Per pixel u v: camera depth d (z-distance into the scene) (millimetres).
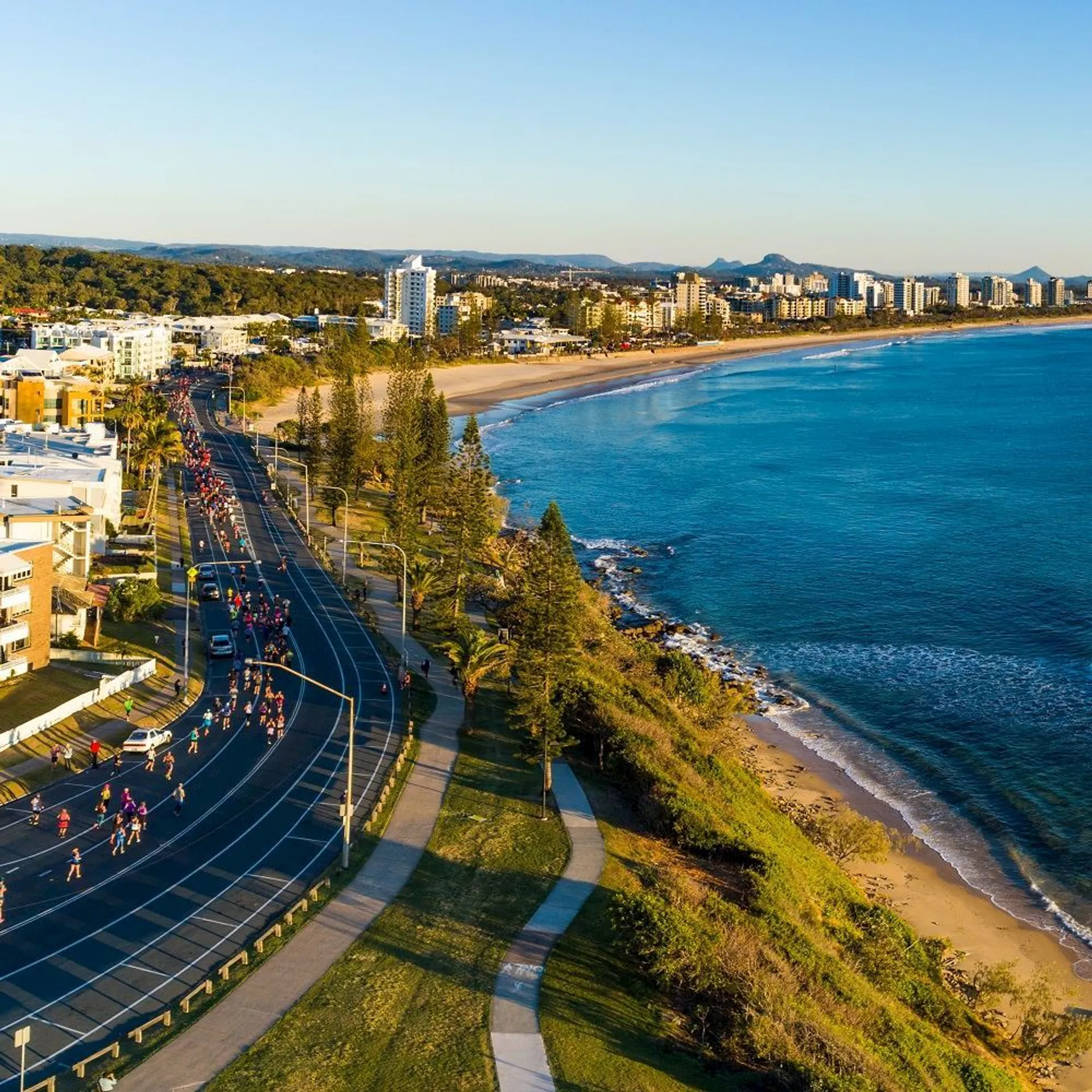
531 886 52625
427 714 74688
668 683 87250
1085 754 84125
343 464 146750
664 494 181250
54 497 102438
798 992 46375
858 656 106000
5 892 50969
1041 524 155625
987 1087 45625
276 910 50281
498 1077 39188
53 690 76000
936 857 70562
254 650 87562
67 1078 38562
